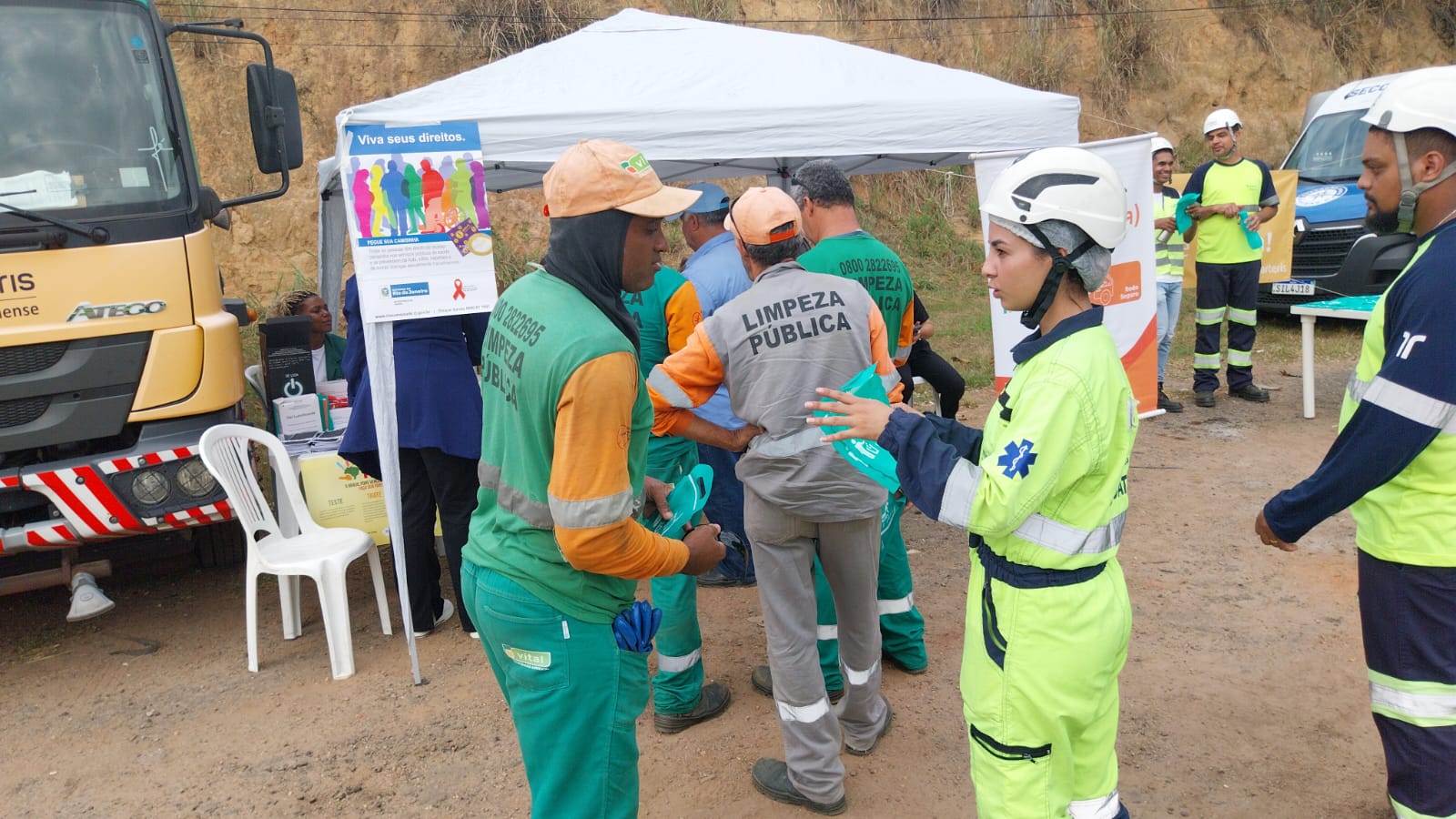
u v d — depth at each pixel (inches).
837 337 115.8
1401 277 92.1
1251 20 730.2
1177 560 204.8
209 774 144.1
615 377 81.9
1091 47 685.9
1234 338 319.6
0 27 172.1
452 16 529.3
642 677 95.0
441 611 194.9
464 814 131.6
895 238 585.9
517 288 90.9
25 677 178.5
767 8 611.2
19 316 168.1
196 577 226.1
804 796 126.6
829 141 198.1
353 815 132.5
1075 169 77.3
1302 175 441.1
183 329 181.2
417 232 156.4
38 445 172.4
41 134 173.2
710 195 171.8
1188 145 681.6
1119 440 80.9
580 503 81.7
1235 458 266.7
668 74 201.8
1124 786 130.6
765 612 122.8
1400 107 90.3
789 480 116.2
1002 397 82.0
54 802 138.8
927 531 232.2
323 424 212.1
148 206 179.3
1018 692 81.7
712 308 169.2
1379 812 124.0
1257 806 125.9
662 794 133.1
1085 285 80.2
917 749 140.6
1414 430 89.5
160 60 185.3
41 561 199.9
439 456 176.1
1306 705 148.9
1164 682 156.9
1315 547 208.5
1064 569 80.6
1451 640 95.7
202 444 169.6
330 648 170.9
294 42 502.6
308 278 486.0
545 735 90.7
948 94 210.1
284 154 192.9
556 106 177.6
